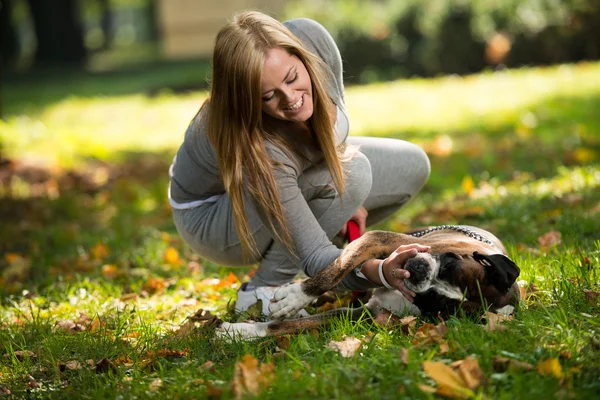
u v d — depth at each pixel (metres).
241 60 3.78
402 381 3.37
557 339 3.66
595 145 9.26
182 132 14.78
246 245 4.27
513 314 4.00
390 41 20.69
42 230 8.22
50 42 37.03
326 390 3.39
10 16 38.53
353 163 4.42
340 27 20.98
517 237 5.83
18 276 6.46
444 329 3.78
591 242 5.36
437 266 3.82
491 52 19.22
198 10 34.81
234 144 3.96
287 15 22.02
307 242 4.06
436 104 15.05
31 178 10.74
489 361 3.46
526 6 19.02
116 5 64.56
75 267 6.56
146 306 5.21
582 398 3.13
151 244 6.95
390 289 4.27
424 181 5.08
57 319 5.15
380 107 15.51
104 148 13.22
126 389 3.71
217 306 5.12
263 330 4.21
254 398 3.33
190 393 3.54
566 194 6.80
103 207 9.18
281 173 4.00
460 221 6.62
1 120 15.25
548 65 18.84
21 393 3.87
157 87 23.11
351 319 4.24
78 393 3.76
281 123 4.10
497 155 9.49
